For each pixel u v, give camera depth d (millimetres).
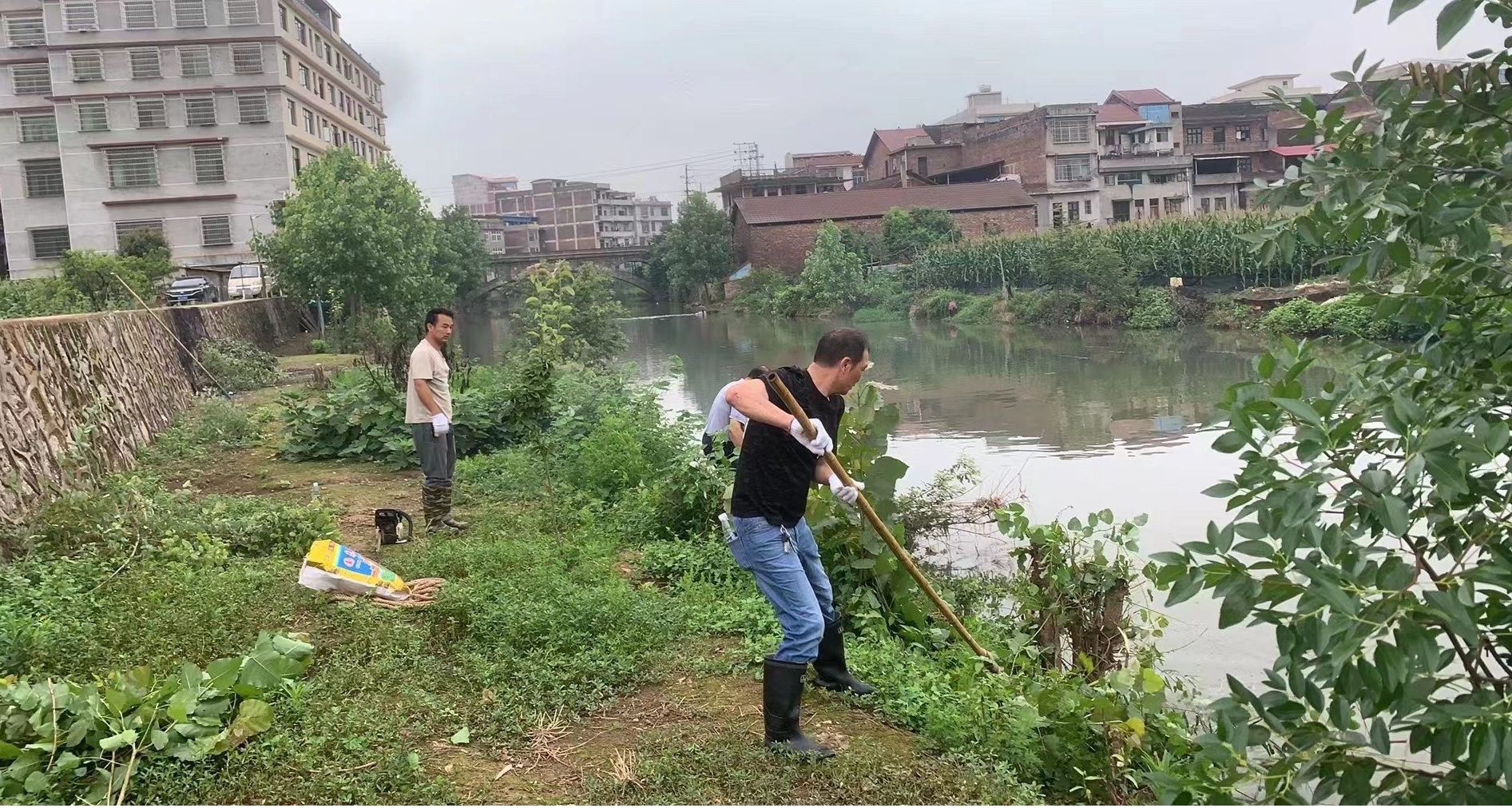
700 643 5090
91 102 46500
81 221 46969
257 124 47500
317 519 7031
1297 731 2613
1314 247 3109
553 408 10906
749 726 4098
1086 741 4277
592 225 129000
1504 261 2822
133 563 5840
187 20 46562
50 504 6637
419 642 4715
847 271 54250
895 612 5727
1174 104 61625
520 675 4410
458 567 6117
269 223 47812
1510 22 2578
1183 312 34500
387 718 3943
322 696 4078
